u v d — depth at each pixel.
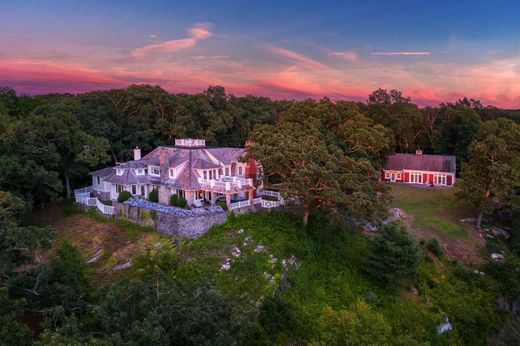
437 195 75.75
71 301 28.06
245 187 49.44
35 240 31.33
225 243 42.06
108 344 19.70
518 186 61.94
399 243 44.16
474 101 118.88
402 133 98.38
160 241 43.28
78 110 63.53
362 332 27.36
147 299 23.16
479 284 49.62
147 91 75.00
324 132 68.62
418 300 44.50
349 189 49.50
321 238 48.91
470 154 65.94
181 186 50.06
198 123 79.31
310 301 38.25
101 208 51.28
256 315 32.03
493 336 43.44
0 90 79.19
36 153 50.50
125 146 70.81
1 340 21.52
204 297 24.69
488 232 62.31
